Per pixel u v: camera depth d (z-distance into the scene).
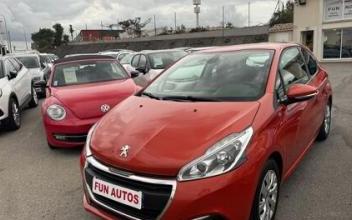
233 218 2.81
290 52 4.64
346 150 5.39
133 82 7.09
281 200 3.96
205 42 46.19
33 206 4.18
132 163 2.90
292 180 4.44
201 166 2.76
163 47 50.81
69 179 4.91
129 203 2.89
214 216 2.75
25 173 5.23
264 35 40.19
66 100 5.97
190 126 3.11
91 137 3.52
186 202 2.69
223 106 3.41
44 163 5.60
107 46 60.59
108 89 6.39
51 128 5.83
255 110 3.29
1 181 4.97
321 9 25.80
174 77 4.39
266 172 3.17
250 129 3.04
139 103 3.89
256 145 2.99
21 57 14.97
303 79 4.66
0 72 8.58
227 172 2.77
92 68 7.54
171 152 2.87
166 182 2.76
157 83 4.42
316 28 26.34
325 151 5.38
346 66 21.00
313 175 4.57
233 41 42.59
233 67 4.13
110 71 7.56
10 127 7.91
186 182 2.73
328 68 20.22
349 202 3.86
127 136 3.19
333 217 3.59
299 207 3.80
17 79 9.06
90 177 3.20
